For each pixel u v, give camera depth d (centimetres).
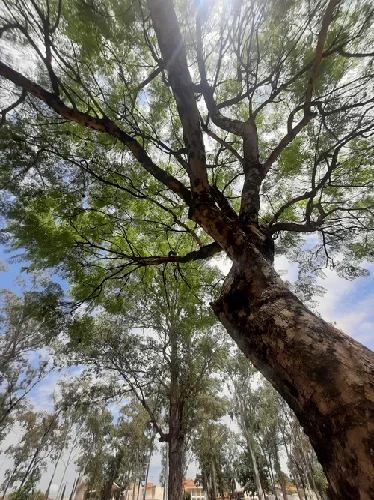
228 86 562
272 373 164
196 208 266
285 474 3725
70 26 367
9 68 310
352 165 537
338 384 127
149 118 570
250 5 377
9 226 502
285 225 367
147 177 601
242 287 207
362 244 643
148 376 1195
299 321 162
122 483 3516
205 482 3450
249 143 366
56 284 690
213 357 1284
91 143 519
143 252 796
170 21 287
